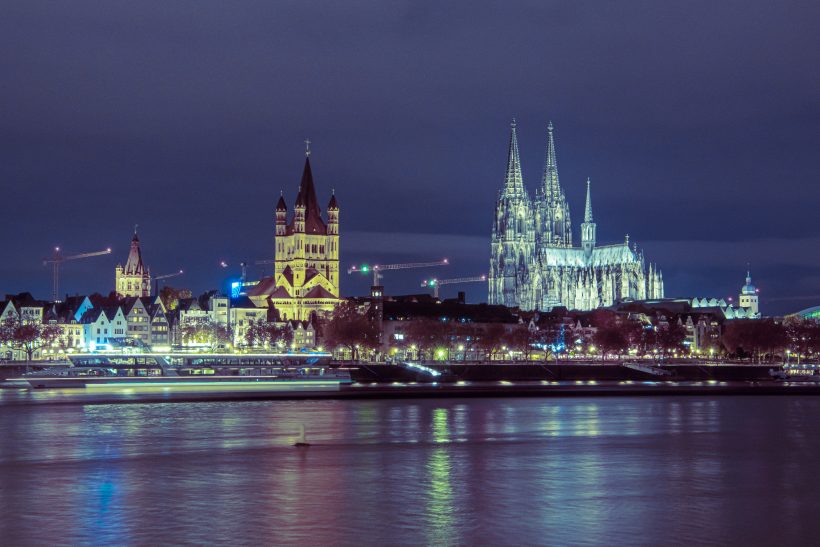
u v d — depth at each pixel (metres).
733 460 174.75
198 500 137.62
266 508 132.88
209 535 119.31
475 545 116.25
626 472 161.88
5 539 117.62
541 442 194.00
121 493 142.00
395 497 140.25
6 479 151.88
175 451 178.75
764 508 136.12
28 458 170.62
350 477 154.75
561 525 125.38
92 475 155.25
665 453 181.75
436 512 131.38
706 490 147.88
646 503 138.38
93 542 116.38
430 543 116.75
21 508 132.62
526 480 153.75
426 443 190.75
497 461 170.88
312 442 191.12
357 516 128.88
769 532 123.50
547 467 165.62
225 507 133.25
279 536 119.00
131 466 163.25
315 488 146.00
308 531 121.31
